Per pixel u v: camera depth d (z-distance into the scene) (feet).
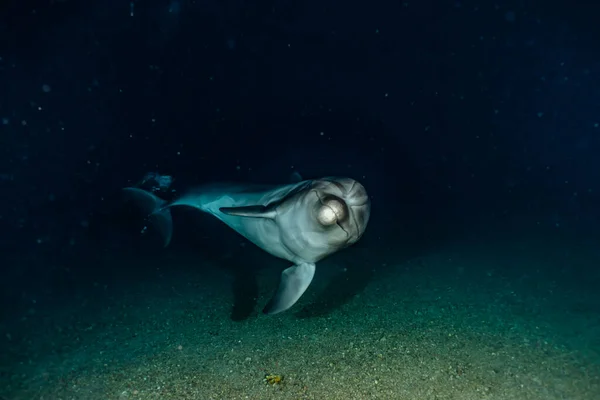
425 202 47.03
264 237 14.39
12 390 13.03
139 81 84.17
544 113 154.30
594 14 121.49
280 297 13.17
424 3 115.44
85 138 70.18
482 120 145.28
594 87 151.23
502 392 12.15
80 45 72.64
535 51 139.95
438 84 134.72
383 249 28.48
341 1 104.99
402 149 92.43
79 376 13.70
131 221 33.78
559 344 15.15
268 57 107.96
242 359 14.20
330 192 11.10
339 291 20.67
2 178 48.80
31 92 71.72
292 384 12.59
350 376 12.92
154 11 78.74
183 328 16.99
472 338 15.51
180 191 22.15
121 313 18.81
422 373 13.07
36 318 18.44
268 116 104.32
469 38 131.75
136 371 13.79
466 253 27.78
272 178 55.26
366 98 121.19
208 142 82.38
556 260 25.90
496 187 57.72
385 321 16.99
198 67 97.66
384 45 119.03
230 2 93.81
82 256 27.04
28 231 32.04
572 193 50.49
